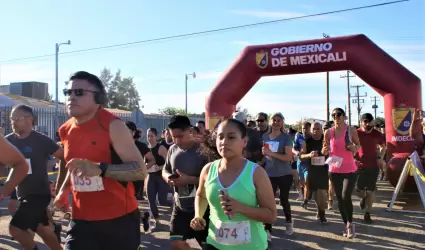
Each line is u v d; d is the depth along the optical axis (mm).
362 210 7605
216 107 11109
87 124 2822
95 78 2838
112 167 2646
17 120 4133
